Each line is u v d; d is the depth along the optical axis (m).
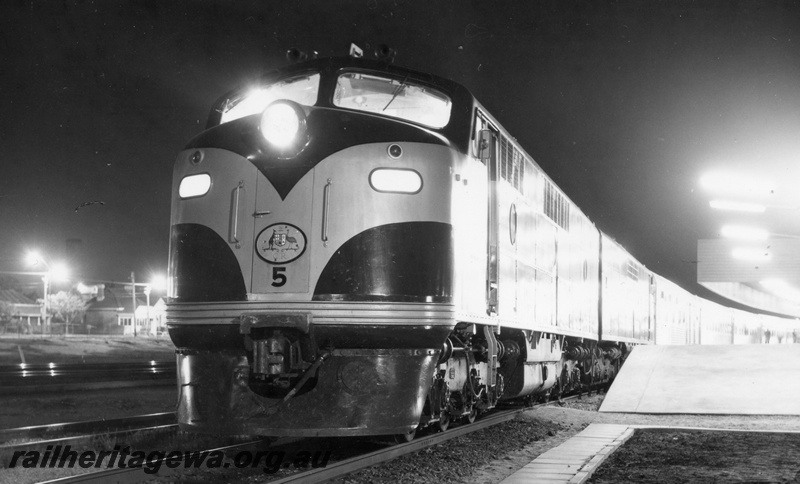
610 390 16.23
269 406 8.19
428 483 7.82
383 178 8.38
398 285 8.27
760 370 16.64
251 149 8.58
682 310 35.53
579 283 17.92
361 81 9.60
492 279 10.70
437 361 8.80
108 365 27.73
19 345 42.12
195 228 8.70
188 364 8.66
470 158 9.79
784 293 46.12
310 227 8.23
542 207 14.41
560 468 8.40
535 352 13.83
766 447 10.38
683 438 11.26
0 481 7.62
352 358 8.21
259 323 8.05
